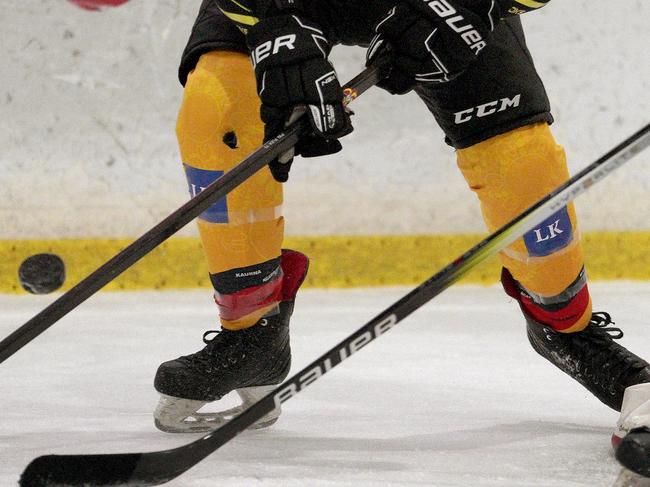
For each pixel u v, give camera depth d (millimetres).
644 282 14891
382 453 5789
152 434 6520
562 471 5320
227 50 6152
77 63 14367
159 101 14500
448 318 12156
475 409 7359
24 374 9133
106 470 4613
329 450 5887
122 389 8422
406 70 5832
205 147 6078
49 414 7305
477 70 6160
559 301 6352
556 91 14891
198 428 6539
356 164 14719
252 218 6094
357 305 13227
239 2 5762
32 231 14406
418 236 14719
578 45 14883
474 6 5793
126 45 14422
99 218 14477
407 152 14781
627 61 14945
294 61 5480
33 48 14305
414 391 8125
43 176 14383
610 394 6270
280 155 5562
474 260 4977
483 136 6266
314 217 14672
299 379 4828
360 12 6254
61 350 10352
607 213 14930
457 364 9453
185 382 6285
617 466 5430
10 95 14320
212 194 5359
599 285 14586
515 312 12594
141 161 14500
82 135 14406
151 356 10062
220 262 6188
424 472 5277
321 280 14578
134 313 12688
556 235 6215
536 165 6242
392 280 14711
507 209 6332
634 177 14930
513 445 6020
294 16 5641
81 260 14305
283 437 6312
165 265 14383
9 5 14250
